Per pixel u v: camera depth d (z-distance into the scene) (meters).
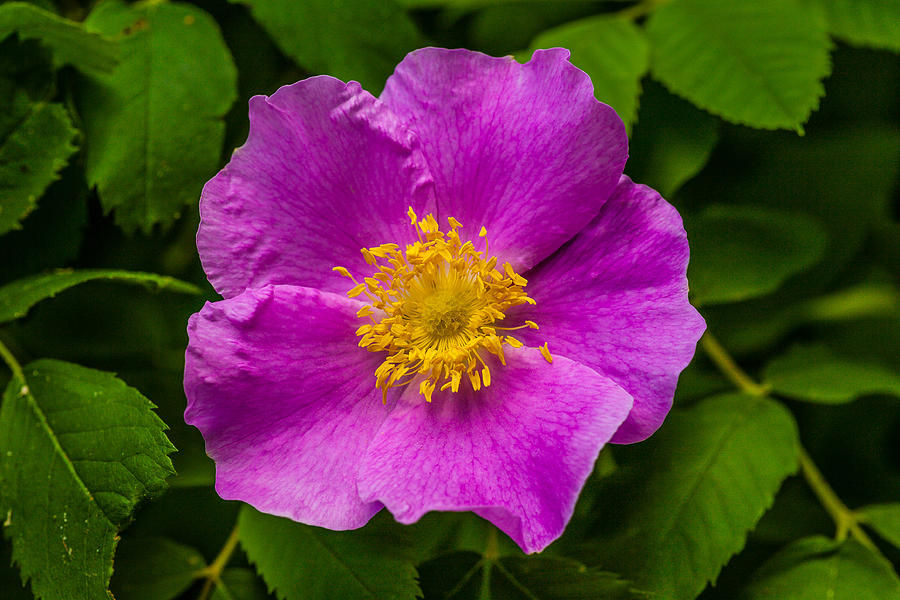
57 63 0.31
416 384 0.30
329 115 0.29
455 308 0.30
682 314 0.29
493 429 0.29
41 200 0.31
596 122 0.29
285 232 0.29
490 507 0.28
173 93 0.31
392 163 0.29
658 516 0.30
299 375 0.29
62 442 0.30
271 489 0.29
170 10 0.31
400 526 0.30
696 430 0.31
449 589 0.30
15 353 0.31
